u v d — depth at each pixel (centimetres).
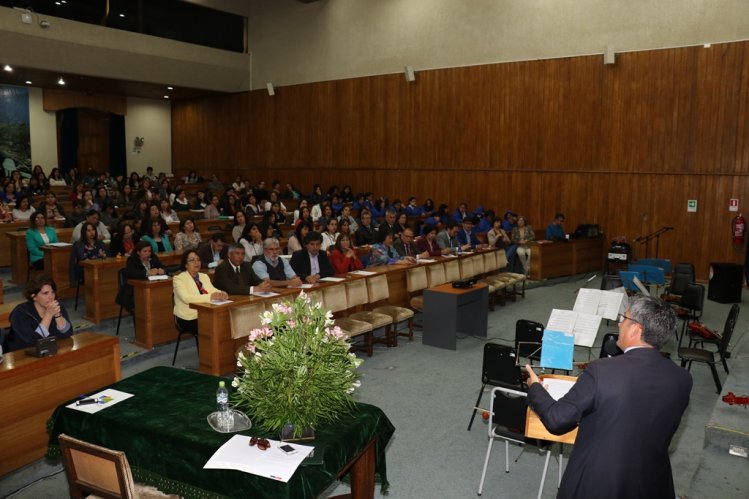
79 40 1443
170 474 283
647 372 222
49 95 1823
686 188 1176
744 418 452
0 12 1309
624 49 1216
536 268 1132
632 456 217
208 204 1452
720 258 1151
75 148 1917
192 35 1714
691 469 434
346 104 1653
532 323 543
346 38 1633
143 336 664
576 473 224
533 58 1330
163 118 2119
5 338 443
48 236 879
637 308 233
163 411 316
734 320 581
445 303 712
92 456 253
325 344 298
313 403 286
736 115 1115
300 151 1772
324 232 1090
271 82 1812
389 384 591
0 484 386
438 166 1495
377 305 802
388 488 366
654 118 1196
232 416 306
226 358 587
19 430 393
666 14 1166
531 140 1348
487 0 1380
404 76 1530
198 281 629
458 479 410
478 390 577
